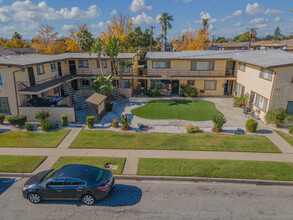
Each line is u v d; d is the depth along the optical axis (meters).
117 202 10.42
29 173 12.97
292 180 12.05
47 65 27.39
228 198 10.73
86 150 15.82
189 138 17.67
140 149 15.89
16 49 72.50
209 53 33.88
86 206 10.14
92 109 25.73
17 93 21.66
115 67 32.09
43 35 62.53
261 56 26.27
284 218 9.35
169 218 9.32
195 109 26.06
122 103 28.98
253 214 9.59
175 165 13.56
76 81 33.28
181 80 32.75
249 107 25.30
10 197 10.94
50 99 24.66
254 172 12.76
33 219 9.32
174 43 74.69
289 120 19.81
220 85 32.38
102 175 10.80
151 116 23.69
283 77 19.94
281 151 15.48
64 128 20.09
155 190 11.40
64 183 10.16
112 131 19.34
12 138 17.89
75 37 62.41
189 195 10.96
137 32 63.31
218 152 15.36
